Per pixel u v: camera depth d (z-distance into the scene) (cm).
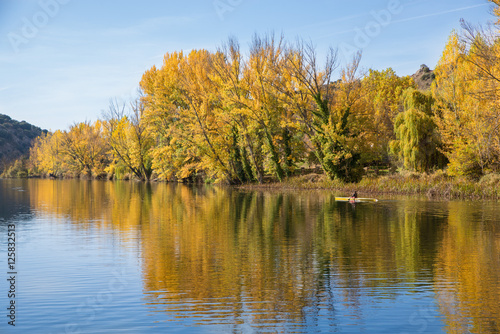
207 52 6688
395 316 951
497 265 1380
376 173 5334
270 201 3591
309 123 4950
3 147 17500
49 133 14712
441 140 4306
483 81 3394
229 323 917
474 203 3238
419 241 1781
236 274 1286
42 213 2859
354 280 1220
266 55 5216
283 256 1523
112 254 1565
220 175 6138
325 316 951
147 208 3144
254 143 5741
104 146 10781
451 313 963
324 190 4734
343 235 1933
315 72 4728
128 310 991
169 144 7138
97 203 3597
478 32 3122
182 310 991
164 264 1412
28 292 1126
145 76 7550
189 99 6119
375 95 7019
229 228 2153
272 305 1022
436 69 4806
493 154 3853
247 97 5497
